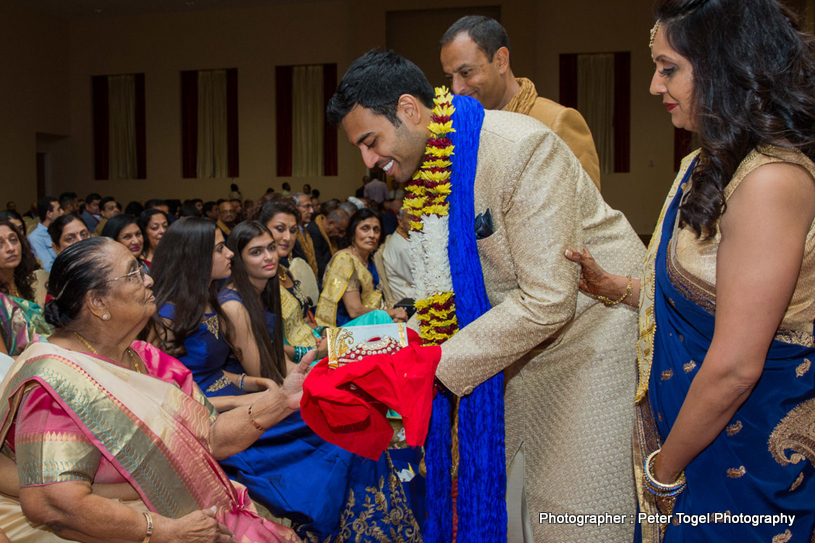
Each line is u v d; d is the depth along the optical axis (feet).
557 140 4.79
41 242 20.48
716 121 3.43
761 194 3.26
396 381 4.42
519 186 4.63
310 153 49.80
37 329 9.43
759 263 3.24
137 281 5.18
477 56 8.05
